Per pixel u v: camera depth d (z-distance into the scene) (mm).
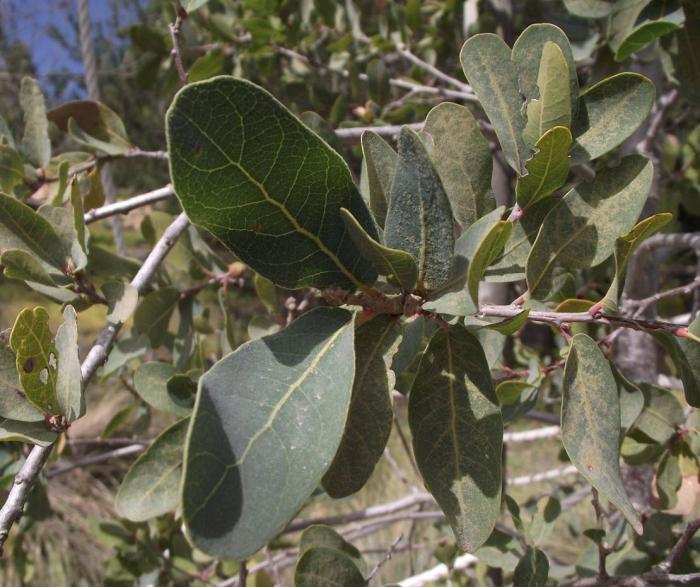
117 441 354
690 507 212
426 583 346
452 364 132
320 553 181
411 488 380
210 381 101
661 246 275
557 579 282
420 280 119
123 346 253
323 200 113
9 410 142
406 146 115
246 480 94
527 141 142
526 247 151
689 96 238
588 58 293
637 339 305
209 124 99
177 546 331
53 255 185
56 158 269
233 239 112
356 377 124
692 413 204
